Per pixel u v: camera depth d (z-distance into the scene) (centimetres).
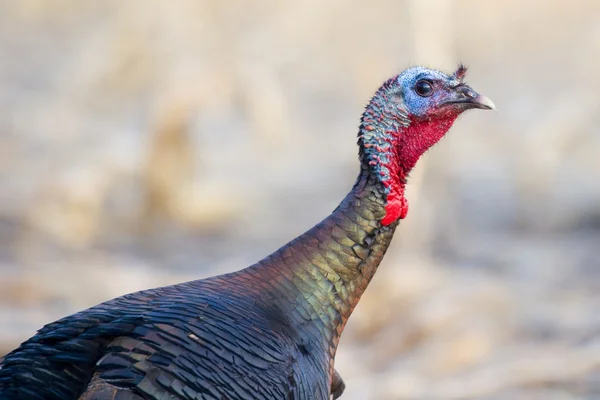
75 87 8612
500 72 8906
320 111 8625
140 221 6031
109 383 1898
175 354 1967
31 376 1938
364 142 2416
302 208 6506
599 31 8631
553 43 9094
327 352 2283
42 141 7731
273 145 7050
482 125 7431
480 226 6059
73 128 8081
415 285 4662
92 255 5438
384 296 4544
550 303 4603
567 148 6600
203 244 5881
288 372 2109
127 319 1998
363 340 4434
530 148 6506
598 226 6044
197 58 8325
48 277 4734
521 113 7769
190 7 8619
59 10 10744
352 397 3759
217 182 6788
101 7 10475
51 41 10538
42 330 2030
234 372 2017
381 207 2370
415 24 5434
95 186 6056
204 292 2159
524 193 6278
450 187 6319
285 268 2277
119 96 8431
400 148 2445
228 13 9238
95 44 9356
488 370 3881
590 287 4850
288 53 9212
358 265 2338
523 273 5175
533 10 9369
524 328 4294
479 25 9331
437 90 2453
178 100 6159
